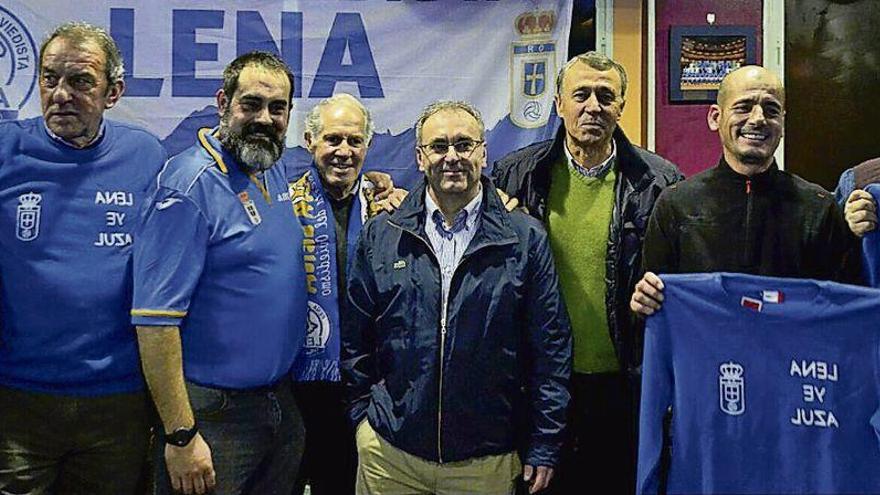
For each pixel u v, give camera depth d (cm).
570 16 342
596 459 280
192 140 342
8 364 237
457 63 344
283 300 242
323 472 292
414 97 345
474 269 243
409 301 244
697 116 362
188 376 236
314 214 283
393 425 245
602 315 275
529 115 344
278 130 243
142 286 228
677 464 229
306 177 288
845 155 374
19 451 236
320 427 290
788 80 371
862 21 370
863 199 233
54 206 234
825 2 370
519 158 289
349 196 294
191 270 229
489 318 242
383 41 344
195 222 229
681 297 229
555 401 247
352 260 263
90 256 236
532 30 343
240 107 239
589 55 274
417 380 242
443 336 242
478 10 343
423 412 242
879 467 222
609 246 271
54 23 335
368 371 258
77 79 230
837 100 373
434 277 244
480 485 245
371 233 256
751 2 363
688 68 361
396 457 247
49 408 236
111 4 336
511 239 246
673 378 231
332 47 343
